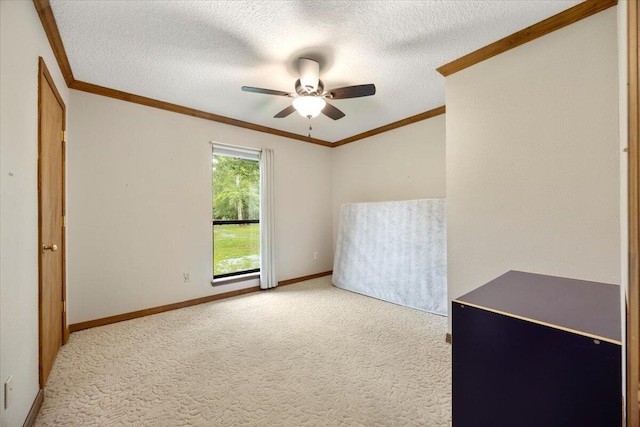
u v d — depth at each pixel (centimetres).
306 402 156
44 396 157
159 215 298
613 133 159
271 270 386
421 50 208
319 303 329
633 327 50
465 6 164
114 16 169
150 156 293
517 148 194
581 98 169
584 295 112
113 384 171
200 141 330
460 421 102
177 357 204
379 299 346
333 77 248
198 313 295
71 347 218
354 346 221
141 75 241
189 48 203
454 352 105
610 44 159
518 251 193
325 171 475
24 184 135
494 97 205
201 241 330
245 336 239
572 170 172
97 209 261
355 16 172
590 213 166
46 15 162
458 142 225
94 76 241
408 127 370
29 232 140
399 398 159
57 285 206
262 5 162
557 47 177
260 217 381
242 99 294
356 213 392
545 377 84
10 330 117
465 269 220
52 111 190
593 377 76
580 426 78
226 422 141
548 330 84
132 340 230
